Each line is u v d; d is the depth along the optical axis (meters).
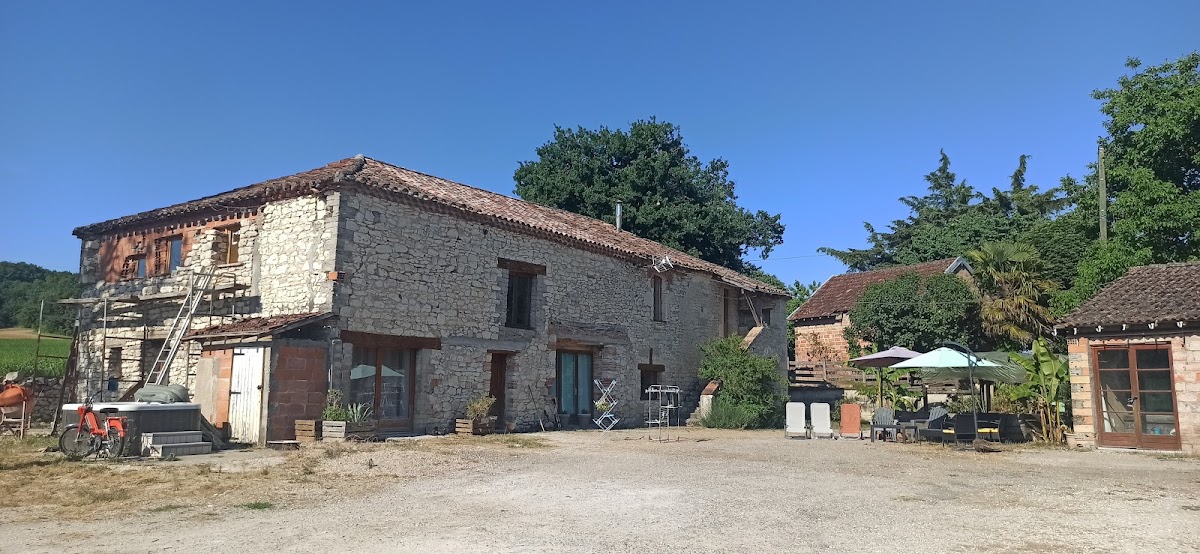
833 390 26.31
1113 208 23.59
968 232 39.78
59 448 11.81
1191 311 13.44
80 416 11.50
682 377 23.64
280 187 15.17
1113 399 14.38
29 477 9.20
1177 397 13.59
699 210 35.88
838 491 8.70
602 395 20.66
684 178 36.41
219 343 14.38
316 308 14.51
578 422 20.31
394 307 15.48
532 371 18.67
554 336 19.30
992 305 24.95
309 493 8.22
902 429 16.14
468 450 12.85
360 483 8.98
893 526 6.67
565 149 37.12
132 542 5.86
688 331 24.23
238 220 16.19
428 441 14.34
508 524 6.65
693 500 7.98
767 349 25.98
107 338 18.08
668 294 23.61
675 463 11.41
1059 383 15.70
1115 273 22.23
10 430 15.23
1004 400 18.44
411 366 16.12
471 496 8.14
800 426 17.27
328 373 14.25
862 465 11.44
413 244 16.02
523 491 8.52
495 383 18.12
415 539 6.03
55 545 5.75
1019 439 16.16
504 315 18.06
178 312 16.62
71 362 17.95
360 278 14.84
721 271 26.23
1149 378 14.03
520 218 19.02
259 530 6.31
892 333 26.19
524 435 16.64
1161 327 13.77
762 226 40.78
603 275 21.17
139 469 9.94
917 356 16.89
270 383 13.43
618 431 19.09
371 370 15.30
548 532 6.34
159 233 17.61
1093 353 14.70
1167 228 21.70
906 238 47.06
